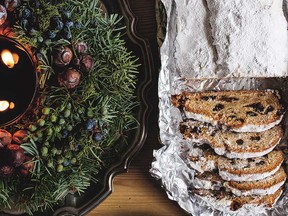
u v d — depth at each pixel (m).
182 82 0.43
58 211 0.42
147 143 0.44
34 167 0.36
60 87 0.35
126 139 0.42
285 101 0.43
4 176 0.36
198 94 0.43
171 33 0.42
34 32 0.34
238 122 0.42
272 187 0.42
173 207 0.44
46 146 0.35
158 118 0.41
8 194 0.38
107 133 0.37
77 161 0.37
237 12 0.40
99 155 0.40
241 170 0.41
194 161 0.42
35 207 0.39
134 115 0.42
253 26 0.40
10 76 0.35
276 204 0.42
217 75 0.41
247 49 0.40
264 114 0.42
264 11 0.40
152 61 0.42
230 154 0.42
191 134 0.42
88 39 0.36
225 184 0.42
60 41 0.34
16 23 0.35
